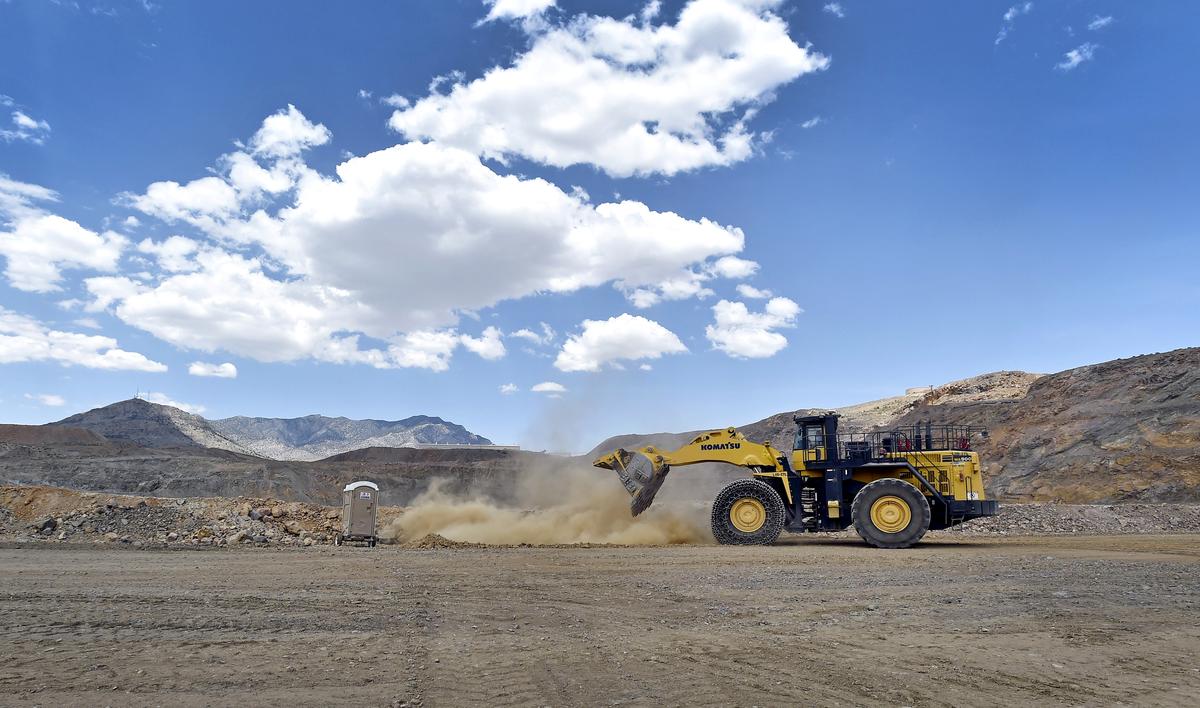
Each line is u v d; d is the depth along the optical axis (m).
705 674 6.64
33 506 21.75
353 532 19.42
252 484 60.34
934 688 6.24
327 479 66.75
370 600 10.41
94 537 18.89
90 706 5.54
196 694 5.86
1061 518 27.70
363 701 5.73
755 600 10.66
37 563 14.20
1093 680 6.49
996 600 10.59
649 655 7.33
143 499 22.31
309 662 6.91
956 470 20.09
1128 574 13.53
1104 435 41.97
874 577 13.04
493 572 13.59
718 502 20.72
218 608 9.63
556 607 10.07
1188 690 6.19
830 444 20.81
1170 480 36.19
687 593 11.28
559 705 5.71
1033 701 5.89
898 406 74.31
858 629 8.61
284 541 19.55
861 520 19.45
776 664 7.00
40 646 7.44
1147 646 7.77
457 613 9.56
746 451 21.77
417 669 6.71
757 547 19.31
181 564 14.30
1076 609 9.88
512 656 7.25
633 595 11.09
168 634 8.06
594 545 20.22
